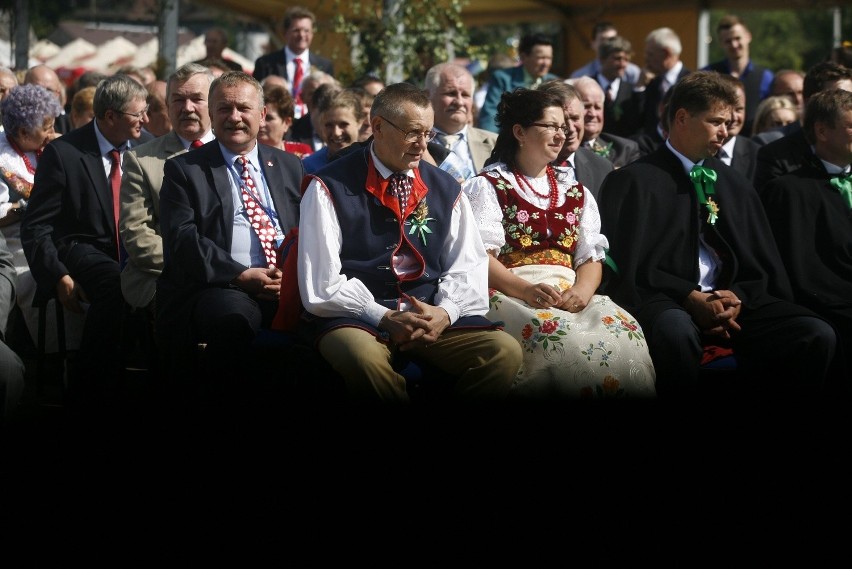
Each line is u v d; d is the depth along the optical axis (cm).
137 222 776
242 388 674
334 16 1542
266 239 734
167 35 1759
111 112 840
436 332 647
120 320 797
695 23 2136
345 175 671
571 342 680
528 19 2336
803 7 2030
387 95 664
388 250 669
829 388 741
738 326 748
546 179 750
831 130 809
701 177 775
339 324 640
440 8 1448
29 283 868
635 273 760
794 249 800
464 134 959
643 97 1338
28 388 876
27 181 882
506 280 712
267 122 947
